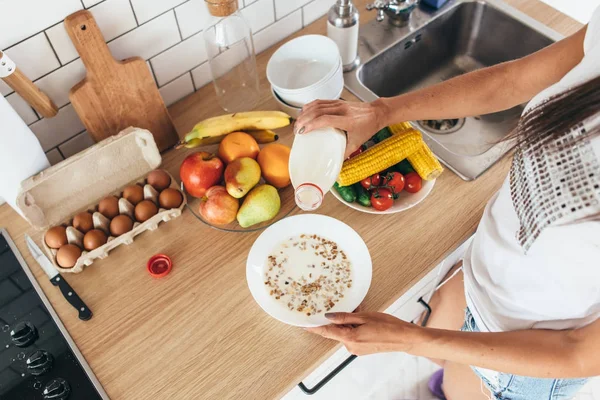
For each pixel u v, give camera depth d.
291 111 1.06
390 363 1.48
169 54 1.06
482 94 0.84
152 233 0.95
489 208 0.88
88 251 0.90
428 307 1.19
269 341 0.83
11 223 0.98
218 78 1.17
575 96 0.60
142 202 0.94
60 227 0.90
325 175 0.78
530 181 0.66
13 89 0.82
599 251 0.60
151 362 0.81
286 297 0.86
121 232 0.91
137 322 0.85
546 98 0.67
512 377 0.94
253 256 0.90
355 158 0.92
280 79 1.09
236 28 1.05
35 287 0.89
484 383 1.07
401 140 0.93
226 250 0.93
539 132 0.64
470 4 1.30
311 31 1.27
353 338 0.76
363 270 0.88
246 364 0.81
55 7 0.84
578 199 0.59
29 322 0.85
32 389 0.79
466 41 1.39
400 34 1.26
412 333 0.75
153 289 0.89
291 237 0.92
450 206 0.96
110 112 0.95
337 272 0.88
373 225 0.95
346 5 1.07
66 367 0.81
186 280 0.90
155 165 0.98
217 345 0.83
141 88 0.96
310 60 1.12
